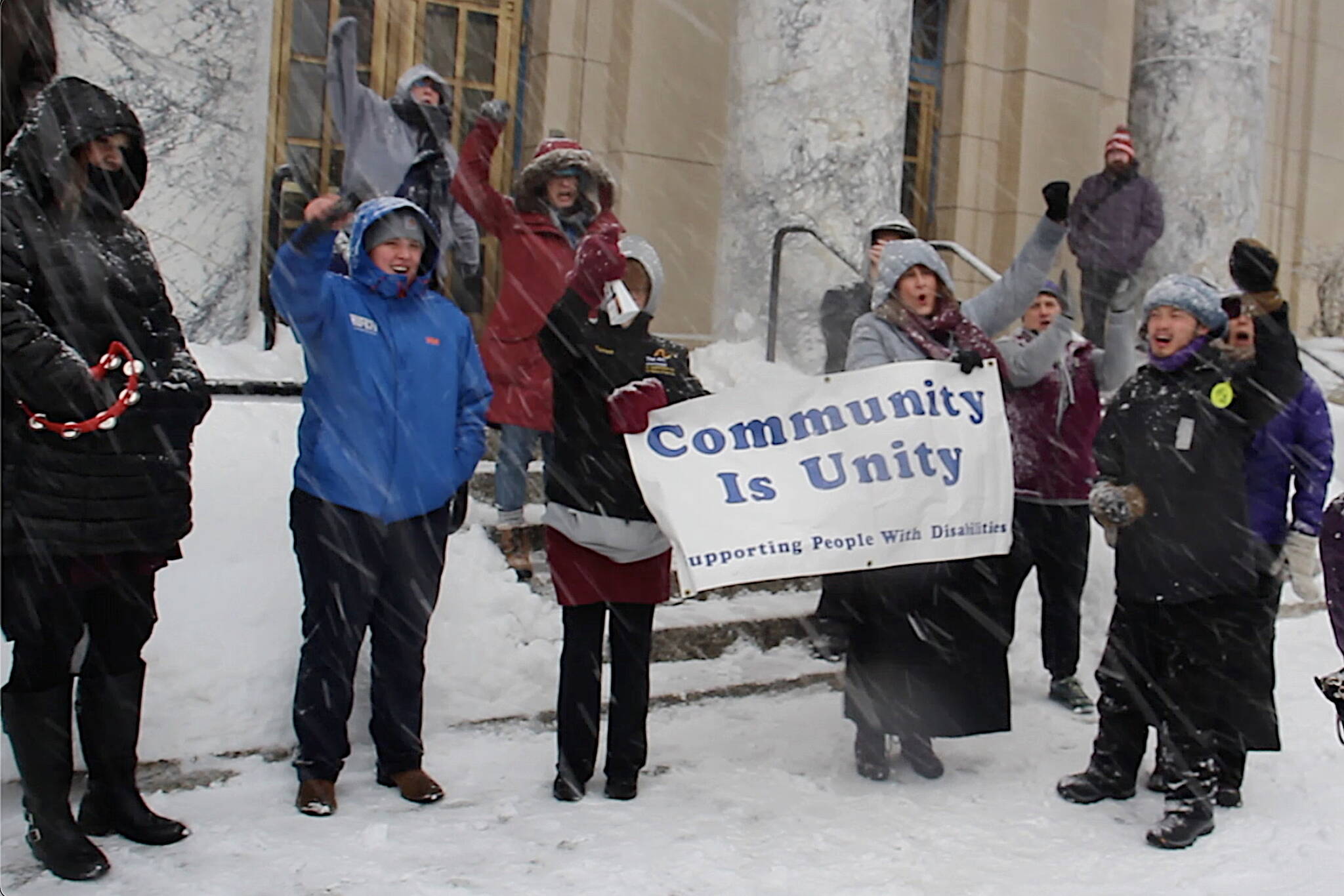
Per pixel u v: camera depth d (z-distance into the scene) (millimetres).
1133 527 4629
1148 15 10836
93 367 3662
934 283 5008
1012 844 4375
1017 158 11953
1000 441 4941
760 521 4637
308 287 4137
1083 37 12312
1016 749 5438
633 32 10086
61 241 3678
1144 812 4730
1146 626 4664
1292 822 4668
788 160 9023
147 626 3951
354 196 4410
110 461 3676
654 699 5555
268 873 3830
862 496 4750
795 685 5918
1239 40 10609
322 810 4293
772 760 5113
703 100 10453
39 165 3652
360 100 6770
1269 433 5020
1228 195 10625
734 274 9266
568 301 4465
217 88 7289
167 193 7172
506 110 5914
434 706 5145
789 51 9016
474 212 5918
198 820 4207
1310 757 5406
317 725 4328
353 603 4336
